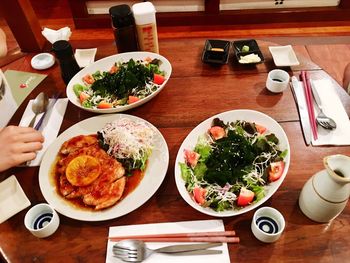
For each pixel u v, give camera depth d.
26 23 0.99
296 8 1.57
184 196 0.50
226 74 0.73
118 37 0.74
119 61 0.76
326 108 0.64
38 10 1.75
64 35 0.91
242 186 0.51
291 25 1.56
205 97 0.69
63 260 0.46
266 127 0.59
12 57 1.04
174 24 1.60
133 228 0.49
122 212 0.50
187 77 0.73
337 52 1.29
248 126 0.59
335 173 0.41
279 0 1.54
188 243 0.47
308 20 1.57
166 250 0.46
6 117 0.79
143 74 0.69
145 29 0.73
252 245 0.46
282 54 0.76
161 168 0.55
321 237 0.47
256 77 0.72
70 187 0.54
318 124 0.61
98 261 0.46
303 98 0.66
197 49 0.80
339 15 1.55
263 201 0.48
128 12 0.71
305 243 0.46
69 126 0.66
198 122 0.64
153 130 0.60
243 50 0.77
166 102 0.68
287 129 0.61
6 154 0.55
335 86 0.68
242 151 0.53
